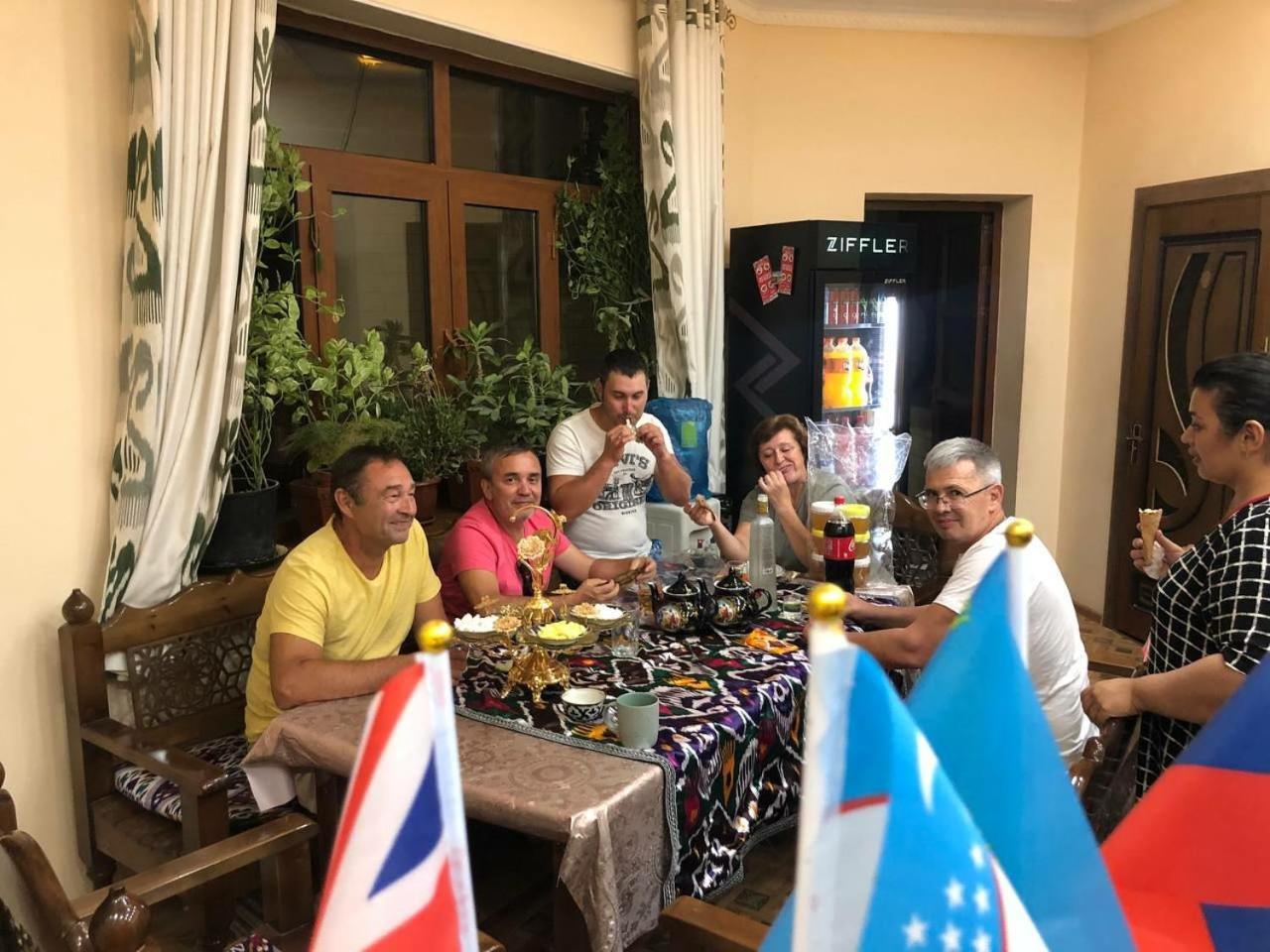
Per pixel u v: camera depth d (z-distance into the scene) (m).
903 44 4.25
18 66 2.03
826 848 0.53
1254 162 3.60
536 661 1.89
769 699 1.86
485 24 3.02
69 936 1.00
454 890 0.61
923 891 0.55
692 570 2.61
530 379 3.35
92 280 2.18
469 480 3.11
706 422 3.59
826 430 3.05
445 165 3.24
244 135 2.30
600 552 2.95
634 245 3.82
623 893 1.48
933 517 2.09
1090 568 4.52
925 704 0.69
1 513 2.08
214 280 2.32
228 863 1.53
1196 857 0.82
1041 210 4.46
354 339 3.06
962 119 4.33
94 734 2.04
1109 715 1.65
